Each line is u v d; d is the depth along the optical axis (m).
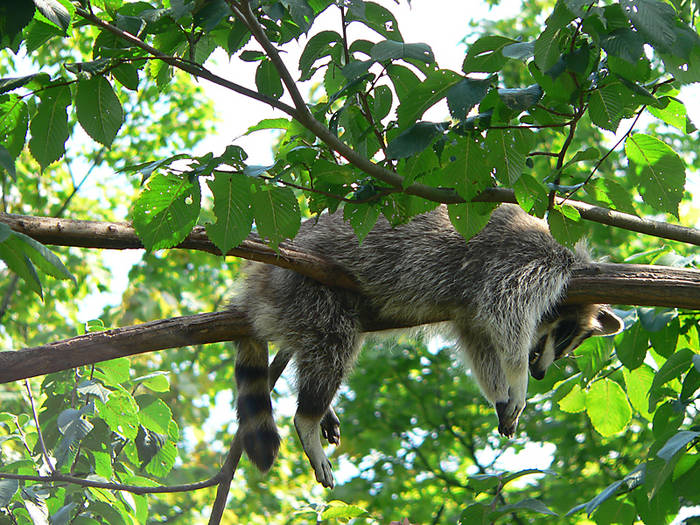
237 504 12.66
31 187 12.52
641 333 5.14
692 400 4.62
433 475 13.29
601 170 11.01
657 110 3.52
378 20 3.38
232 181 3.44
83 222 3.92
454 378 13.16
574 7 2.70
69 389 4.85
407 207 3.84
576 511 4.86
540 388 6.14
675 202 3.70
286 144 3.75
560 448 11.25
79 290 13.05
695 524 4.74
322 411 5.54
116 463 4.81
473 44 3.06
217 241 3.56
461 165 3.37
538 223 5.71
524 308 5.48
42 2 2.82
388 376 13.77
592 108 3.23
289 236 3.64
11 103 3.40
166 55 3.36
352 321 5.62
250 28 3.12
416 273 5.54
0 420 4.89
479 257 5.62
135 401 4.75
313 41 3.48
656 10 2.74
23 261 2.67
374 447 13.50
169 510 9.56
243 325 5.44
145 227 3.52
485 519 4.38
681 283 4.63
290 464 13.80
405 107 3.17
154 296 12.94
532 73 3.18
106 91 3.48
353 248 5.48
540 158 11.23
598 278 5.06
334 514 4.99
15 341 11.55
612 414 5.68
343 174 3.53
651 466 4.25
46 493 4.48
